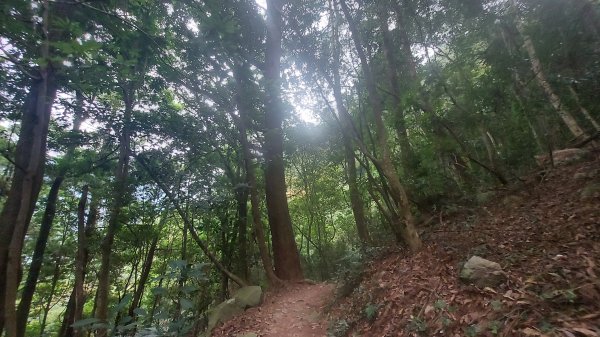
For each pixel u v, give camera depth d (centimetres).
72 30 344
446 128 767
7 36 377
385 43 870
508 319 299
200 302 865
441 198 845
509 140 891
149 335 455
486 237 541
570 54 670
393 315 429
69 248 1134
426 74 812
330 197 1711
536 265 379
